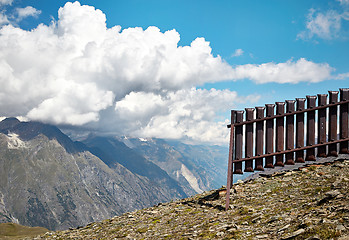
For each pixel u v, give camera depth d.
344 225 10.43
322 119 20.86
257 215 15.67
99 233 22.56
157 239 16.92
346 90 20.58
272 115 20.86
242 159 21.23
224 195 23.06
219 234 14.19
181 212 21.97
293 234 11.14
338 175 19.34
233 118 21.42
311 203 14.80
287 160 21.00
